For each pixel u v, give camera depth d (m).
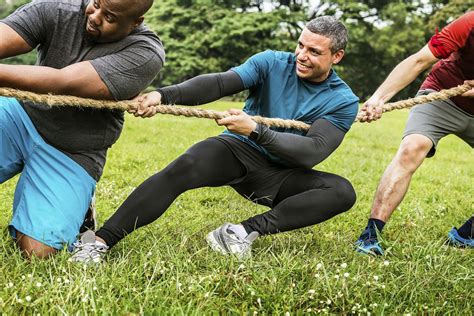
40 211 3.73
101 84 3.53
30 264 3.55
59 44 3.62
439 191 7.22
